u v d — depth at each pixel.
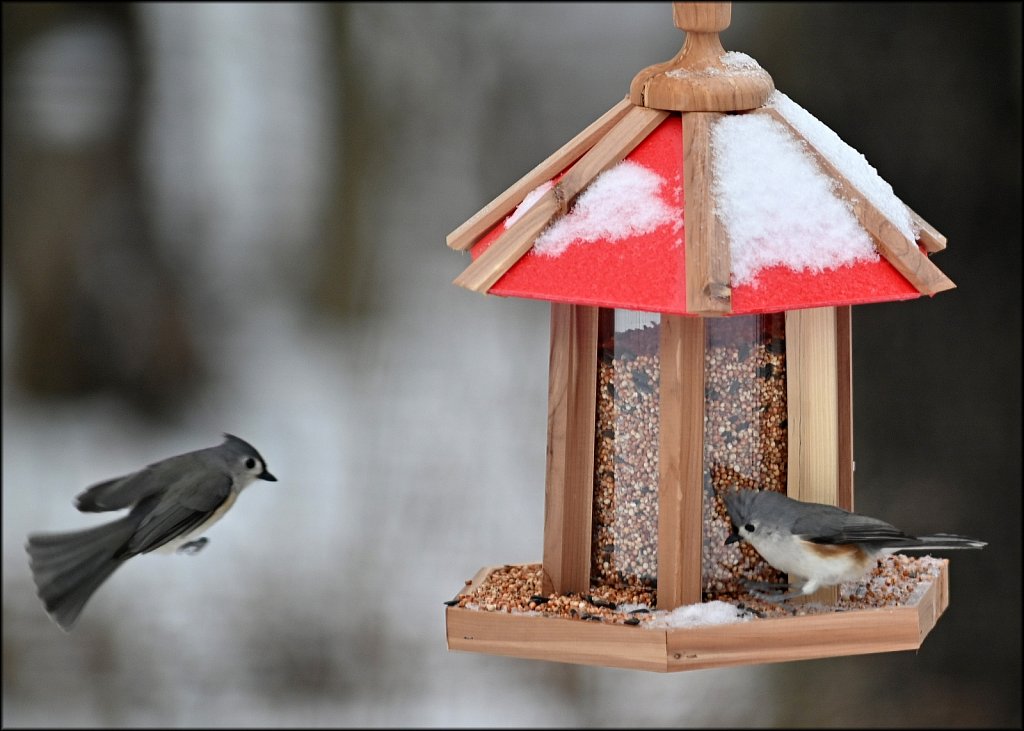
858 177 6.01
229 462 7.11
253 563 12.79
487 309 15.02
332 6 15.88
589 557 6.31
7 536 13.53
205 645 12.25
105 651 12.33
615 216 5.77
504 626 5.91
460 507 13.05
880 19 13.98
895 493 12.88
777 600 6.14
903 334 13.38
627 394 6.24
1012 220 13.52
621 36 15.64
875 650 5.82
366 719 11.79
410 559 12.71
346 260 15.47
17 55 15.91
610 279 5.60
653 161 5.91
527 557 12.59
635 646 5.68
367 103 15.80
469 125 15.66
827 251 5.68
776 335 6.27
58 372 15.20
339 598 12.47
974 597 12.58
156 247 15.63
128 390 15.11
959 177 13.59
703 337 5.95
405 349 14.74
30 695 11.96
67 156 15.73
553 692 11.98
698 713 11.91
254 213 15.70
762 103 6.04
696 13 6.04
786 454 6.29
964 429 13.16
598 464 6.32
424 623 12.33
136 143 15.85
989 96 13.74
